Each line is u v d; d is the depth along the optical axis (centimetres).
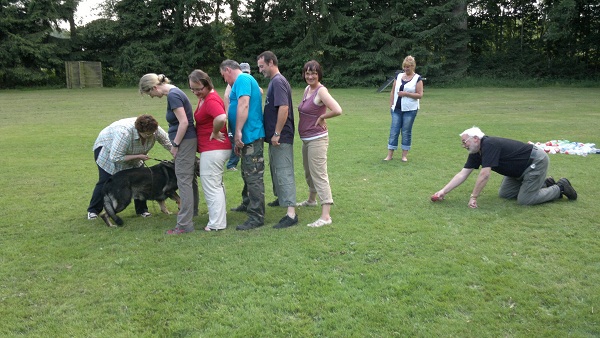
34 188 663
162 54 3288
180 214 483
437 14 3066
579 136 1036
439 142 1002
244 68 751
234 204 589
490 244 434
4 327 316
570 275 371
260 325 311
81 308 338
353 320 315
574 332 300
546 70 3131
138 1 3294
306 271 384
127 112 1655
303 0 3225
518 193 554
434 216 516
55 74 3297
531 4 3234
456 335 299
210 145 476
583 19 3050
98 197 532
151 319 322
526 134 1074
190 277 379
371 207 554
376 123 1338
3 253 434
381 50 3100
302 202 585
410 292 349
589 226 475
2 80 3062
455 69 3159
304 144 536
